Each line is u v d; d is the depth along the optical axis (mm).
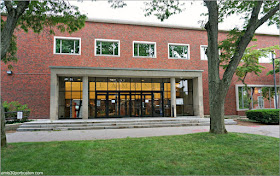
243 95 20375
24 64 16266
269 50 17797
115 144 6883
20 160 5207
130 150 6141
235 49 8102
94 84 17750
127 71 16578
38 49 16594
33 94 16125
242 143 6828
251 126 13430
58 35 16938
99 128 12633
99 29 17781
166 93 18969
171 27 19281
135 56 18203
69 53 17078
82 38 17391
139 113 18312
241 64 19562
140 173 4406
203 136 7773
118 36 18109
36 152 5875
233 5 8422
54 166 4797
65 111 17016
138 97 18453
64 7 9688
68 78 17312
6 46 6551
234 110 19938
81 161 5152
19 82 16047
